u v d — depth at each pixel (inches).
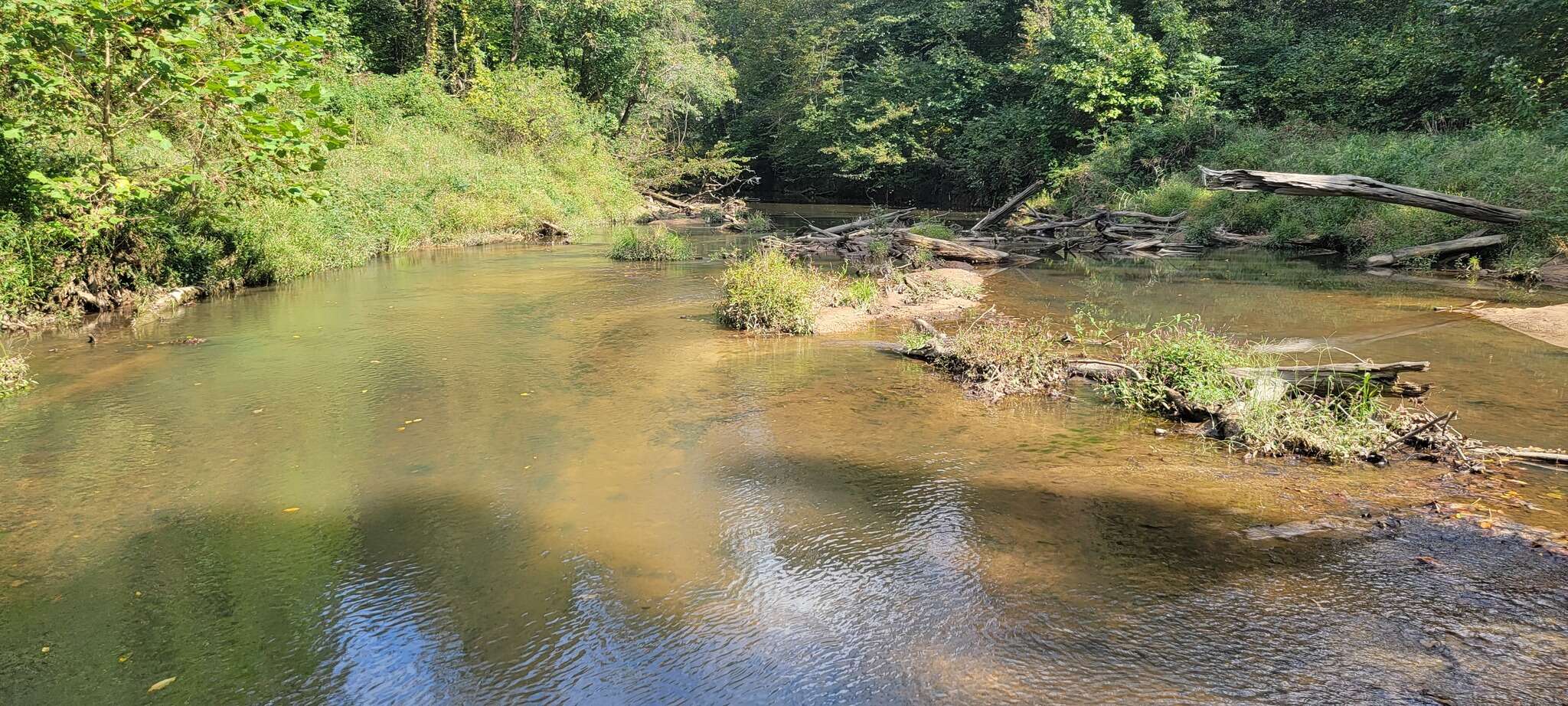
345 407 248.5
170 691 116.8
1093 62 1000.2
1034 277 545.3
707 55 1413.6
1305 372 240.1
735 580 146.3
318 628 132.2
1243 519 167.2
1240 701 111.5
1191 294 462.0
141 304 399.5
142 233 412.5
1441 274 511.5
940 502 178.4
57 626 132.7
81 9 318.7
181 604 139.5
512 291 480.7
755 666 122.3
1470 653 120.6
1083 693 114.3
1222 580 142.9
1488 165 569.3
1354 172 653.9
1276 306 416.2
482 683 119.0
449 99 1040.2
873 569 149.7
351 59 954.1
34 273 366.6
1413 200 467.2
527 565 151.8
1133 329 359.3
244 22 362.9
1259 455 204.2
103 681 119.1
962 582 144.6
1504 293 430.9
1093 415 240.1
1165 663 120.3
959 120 1280.8
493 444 215.6
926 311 410.3
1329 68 901.8
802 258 643.5
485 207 822.5
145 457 206.5
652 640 128.7
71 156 381.4
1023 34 1229.1
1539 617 129.3
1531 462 195.3
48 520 170.7
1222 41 1051.3
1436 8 789.9
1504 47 677.3
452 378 281.3
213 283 459.8
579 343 337.4
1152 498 178.4
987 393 261.9
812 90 1499.8
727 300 395.9
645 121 1365.7
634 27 1296.8
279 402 253.0
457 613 136.3
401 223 718.5
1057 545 157.2
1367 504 173.3
